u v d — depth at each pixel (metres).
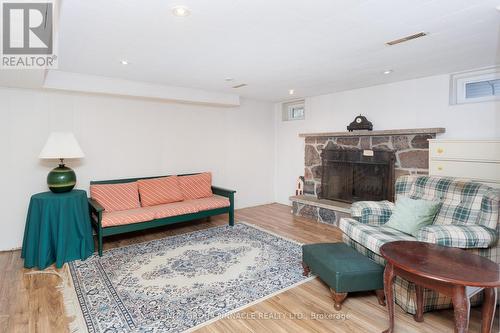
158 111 4.51
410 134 3.78
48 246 2.93
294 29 2.21
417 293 2.03
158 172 4.55
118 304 2.25
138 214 3.54
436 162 3.34
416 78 3.78
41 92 3.56
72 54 2.78
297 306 2.25
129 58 2.93
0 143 3.35
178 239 3.77
